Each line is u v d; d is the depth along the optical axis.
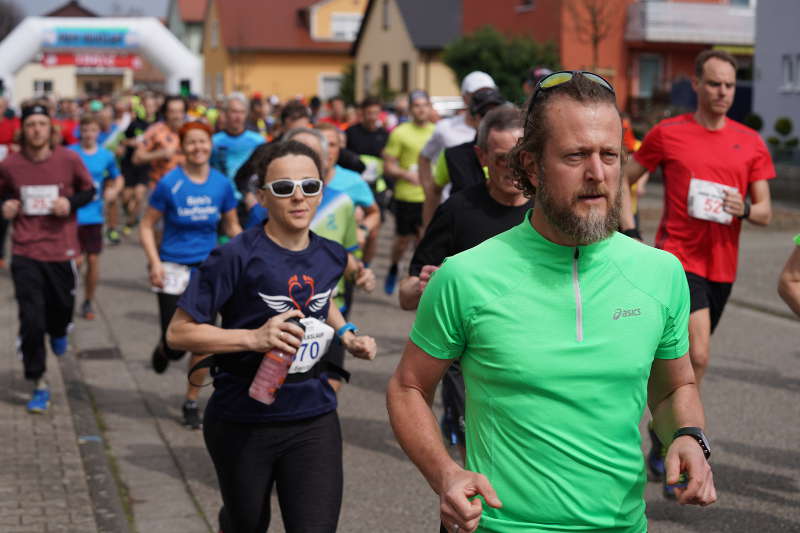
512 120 5.11
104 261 17.14
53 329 8.60
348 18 74.88
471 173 6.36
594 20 36.78
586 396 2.91
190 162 8.11
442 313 3.00
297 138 6.62
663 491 6.32
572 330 2.91
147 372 9.81
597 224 2.78
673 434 3.09
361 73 61.91
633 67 42.91
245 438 4.51
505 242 2.99
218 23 76.62
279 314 4.63
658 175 30.86
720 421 7.96
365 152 15.45
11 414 8.08
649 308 2.96
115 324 12.04
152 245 8.04
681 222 6.60
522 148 2.90
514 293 2.93
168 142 15.05
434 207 7.78
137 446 7.54
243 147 11.42
